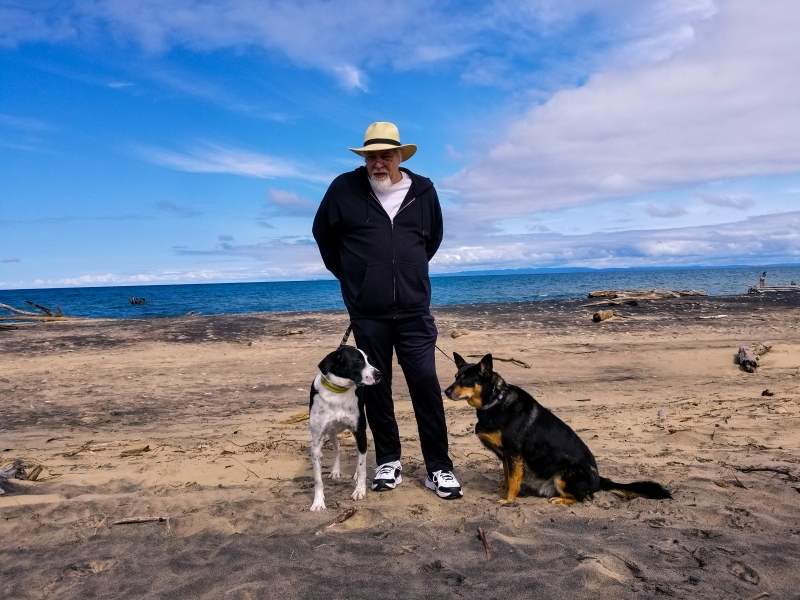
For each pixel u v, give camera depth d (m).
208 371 10.84
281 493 4.21
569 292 48.81
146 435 6.38
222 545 3.22
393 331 4.21
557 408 7.27
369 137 4.00
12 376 10.38
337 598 2.57
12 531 3.53
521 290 55.12
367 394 4.20
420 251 4.21
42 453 5.53
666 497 3.81
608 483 4.03
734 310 19.09
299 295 57.53
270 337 15.39
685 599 2.49
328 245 4.43
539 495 4.16
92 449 5.58
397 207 4.14
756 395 7.57
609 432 5.86
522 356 11.41
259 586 2.67
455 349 12.32
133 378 10.20
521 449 4.00
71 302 47.97
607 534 3.26
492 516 3.64
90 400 8.50
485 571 2.81
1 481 4.43
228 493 4.21
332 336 15.39
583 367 10.37
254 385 9.59
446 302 37.88
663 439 5.51
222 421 7.09
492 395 4.12
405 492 4.17
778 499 3.71
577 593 2.55
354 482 4.54
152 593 2.69
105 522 3.66
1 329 18.59
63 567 3.00
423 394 4.18
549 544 3.07
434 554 3.04
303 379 10.02
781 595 2.52
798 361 9.84
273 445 5.59
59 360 12.02
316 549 3.12
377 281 4.10
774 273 130.12
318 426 3.98
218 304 40.81
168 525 3.52
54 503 3.94
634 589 2.58
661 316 17.80
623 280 83.19
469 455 5.29
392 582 2.71
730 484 4.05
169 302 44.44
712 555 2.91
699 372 9.70
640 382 9.10
